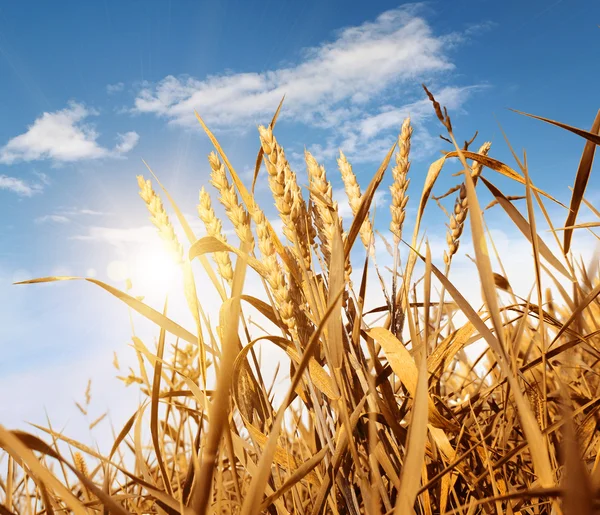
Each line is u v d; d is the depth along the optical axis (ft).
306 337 3.56
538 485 2.99
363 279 4.05
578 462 1.29
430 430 3.07
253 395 3.96
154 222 3.32
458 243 4.22
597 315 5.24
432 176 3.94
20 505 4.48
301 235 3.43
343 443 2.96
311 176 3.55
